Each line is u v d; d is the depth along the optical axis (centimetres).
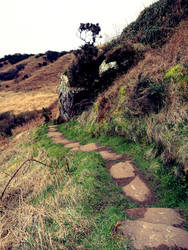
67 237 315
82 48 1526
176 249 259
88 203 405
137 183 497
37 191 565
